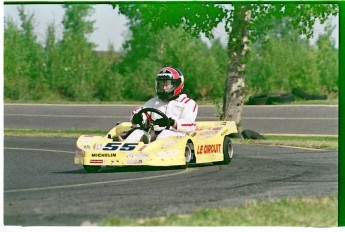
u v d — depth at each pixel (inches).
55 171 778.8
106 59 2127.2
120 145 753.0
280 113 1723.7
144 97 2046.0
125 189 637.9
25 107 1883.6
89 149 754.8
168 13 1339.8
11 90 2063.2
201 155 799.1
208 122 862.5
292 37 2197.3
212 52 2078.0
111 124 1690.5
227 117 1342.3
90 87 2081.7
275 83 2124.8
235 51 1337.4
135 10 1359.5
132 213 529.3
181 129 808.9
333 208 553.3
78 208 548.1
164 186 655.8
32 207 552.7
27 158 908.0
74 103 1946.4
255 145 1085.1
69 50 2107.5
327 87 2158.0
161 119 813.9
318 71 2153.1
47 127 1652.3
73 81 2081.7
